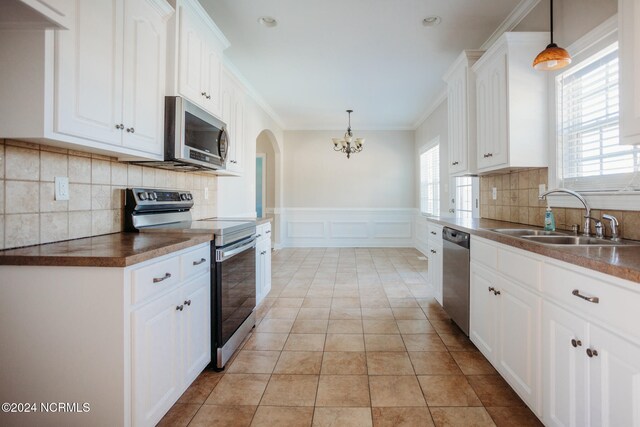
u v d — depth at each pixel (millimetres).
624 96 1355
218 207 3461
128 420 1239
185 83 2115
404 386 1853
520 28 2689
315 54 3467
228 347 2107
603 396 1069
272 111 5633
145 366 1331
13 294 1228
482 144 2703
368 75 4039
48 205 1531
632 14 1310
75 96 1350
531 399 1495
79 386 1222
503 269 1764
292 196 6852
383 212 6770
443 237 2820
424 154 6074
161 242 1584
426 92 4664
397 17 2762
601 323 1075
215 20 2822
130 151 1720
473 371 2006
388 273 4547
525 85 2281
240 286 2342
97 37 1460
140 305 1301
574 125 2100
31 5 1063
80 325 1212
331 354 2234
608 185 1838
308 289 3789
